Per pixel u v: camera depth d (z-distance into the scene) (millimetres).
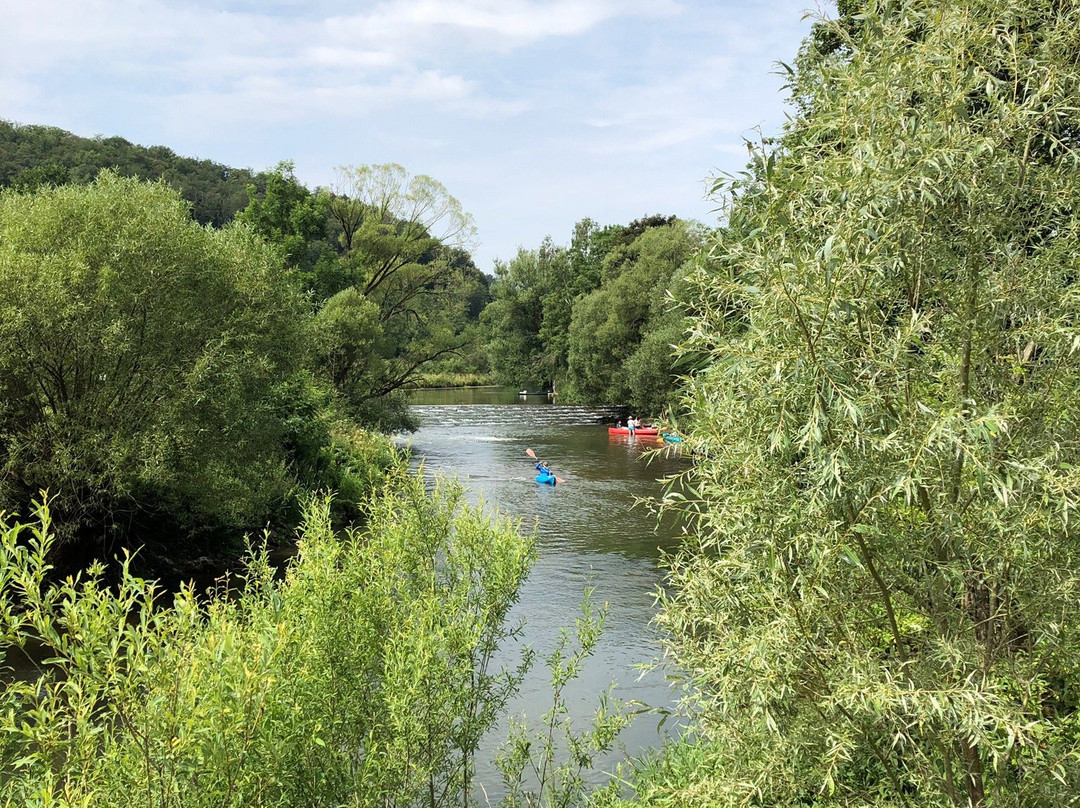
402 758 4148
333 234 47125
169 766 2957
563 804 5473
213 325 15172
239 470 15305
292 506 18141
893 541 3352
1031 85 3342
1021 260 3387
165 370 14195
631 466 29516
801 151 3787
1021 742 2746
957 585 3344
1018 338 3375
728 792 3523
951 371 3457
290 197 39656
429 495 6004
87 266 13016
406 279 43625
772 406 3230
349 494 20531
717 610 3723
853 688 2949
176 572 14938
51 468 12383
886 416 3172
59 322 12648
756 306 3311
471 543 5738
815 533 3119
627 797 6328
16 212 13938
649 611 12844
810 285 3068
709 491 3625
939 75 3275
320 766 3961
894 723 3096
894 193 3152
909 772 3457
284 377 18578
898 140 3211
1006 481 2795
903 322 3219
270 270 17125
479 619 5094
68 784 2793
